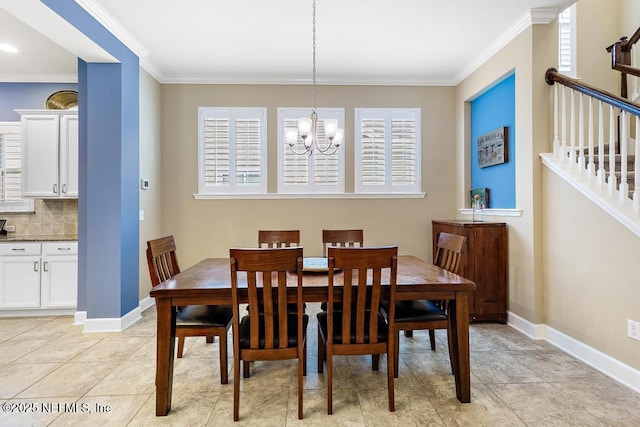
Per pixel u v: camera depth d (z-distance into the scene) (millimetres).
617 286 2168
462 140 4164
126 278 3191
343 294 1811
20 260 3414
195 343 2840
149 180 3795
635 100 3250
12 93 3930
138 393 2043
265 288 1751
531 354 2555
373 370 2330
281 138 4207
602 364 2277
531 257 2904
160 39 3230
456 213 4316
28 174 3449
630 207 2111
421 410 1858
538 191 2875
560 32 3541
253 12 2789
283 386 2133
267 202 4188
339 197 4215
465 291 1937
